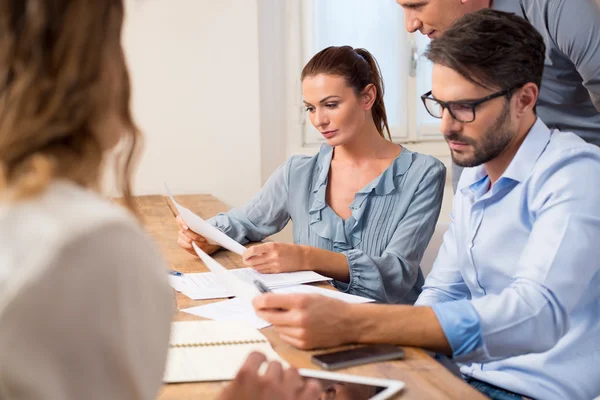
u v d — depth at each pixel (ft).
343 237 6.76
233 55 11.65
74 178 1.99
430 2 6.76
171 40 11.46
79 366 1.79
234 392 2.55
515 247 4.70
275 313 4.04
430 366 3.69
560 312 3.98
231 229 7.30
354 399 3.19
